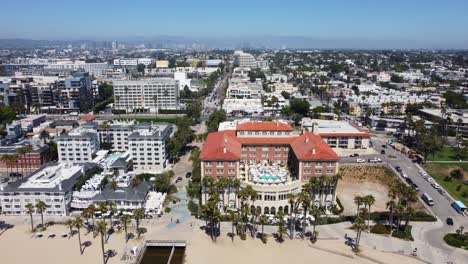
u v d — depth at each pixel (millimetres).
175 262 145375
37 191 178625
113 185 189000
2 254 147375
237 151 199500
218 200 166125
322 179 177875
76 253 148375
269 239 160375
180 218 178125
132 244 155500
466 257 146625
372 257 146625
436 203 193250
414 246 154375
